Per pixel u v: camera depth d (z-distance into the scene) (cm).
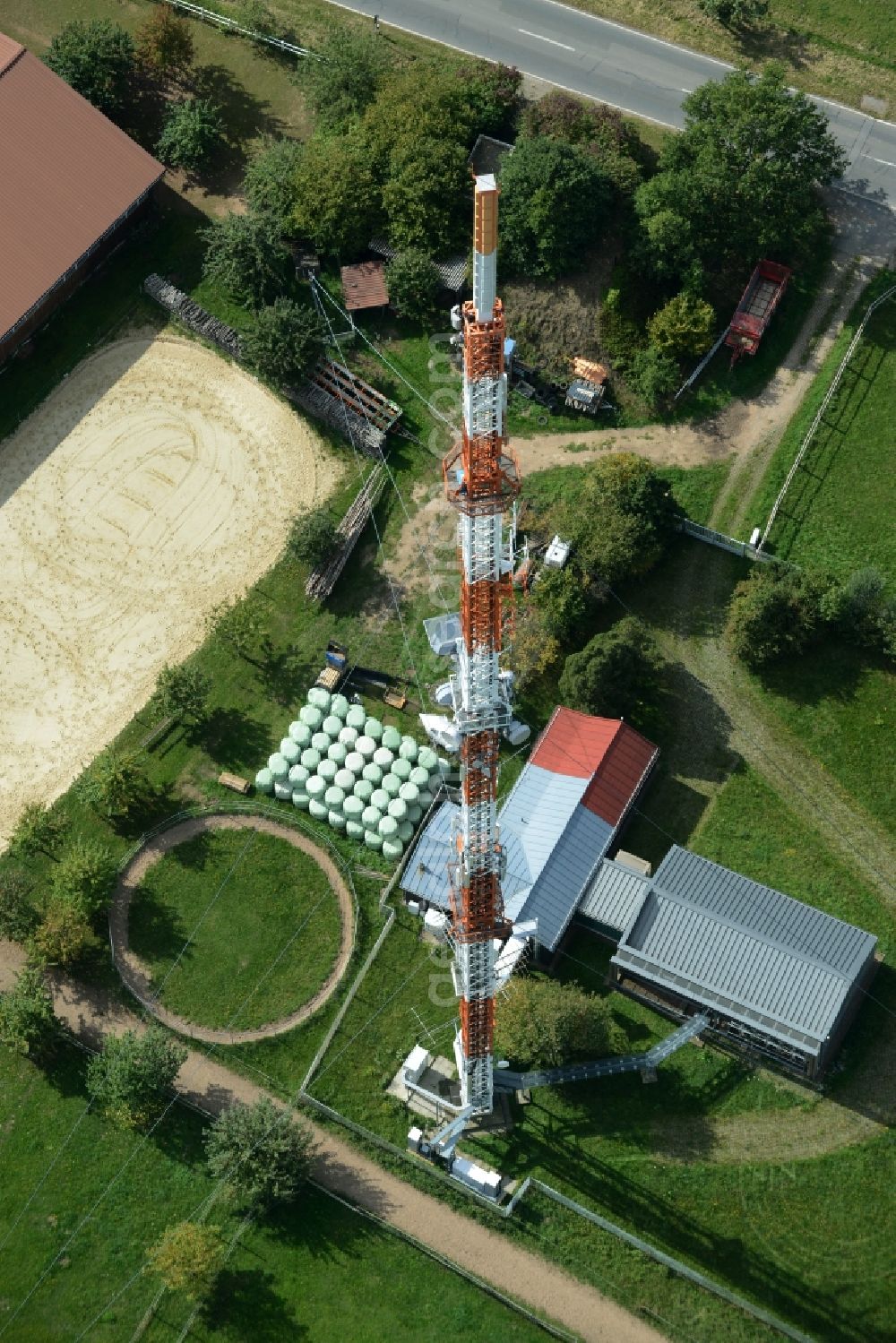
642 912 12075
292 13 16638
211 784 13438
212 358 15262
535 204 14350
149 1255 11712
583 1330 11338
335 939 12744
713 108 14500
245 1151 11469
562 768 12788
